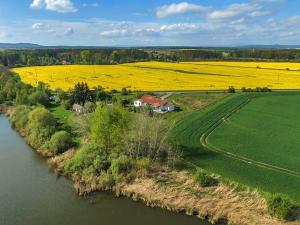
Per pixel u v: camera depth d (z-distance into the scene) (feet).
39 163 208.85
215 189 158.81
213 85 476.13
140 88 449.89
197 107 350.02
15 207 156.15
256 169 180.14
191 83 489.26
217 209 144.87
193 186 163.12
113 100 366.22
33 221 144.97
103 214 150.10
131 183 171.32
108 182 172.24
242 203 146.20
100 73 578.66
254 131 258.37
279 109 338.95
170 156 192.34
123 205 156.97
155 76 545.44
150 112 308.81
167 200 155.22
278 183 161.79
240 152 208.54
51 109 359.05
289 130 262.67
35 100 366.43
